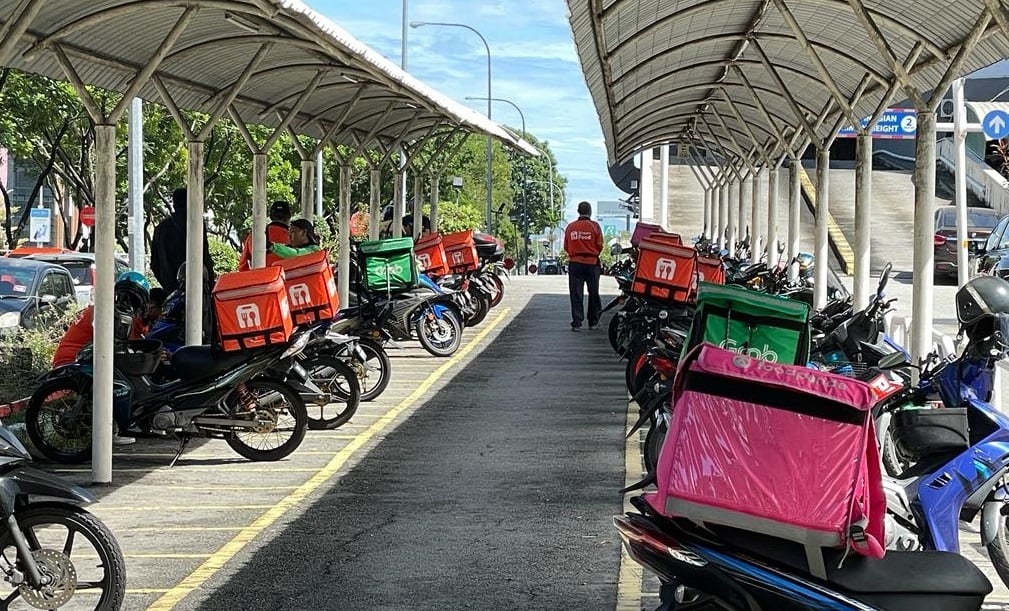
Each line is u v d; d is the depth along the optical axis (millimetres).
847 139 60250
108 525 9133
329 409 14406
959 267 20547
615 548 8398
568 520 9195
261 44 13430
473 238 26234
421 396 15570
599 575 7766
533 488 10305
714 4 14156
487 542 8570
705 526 5223
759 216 29219
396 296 17156
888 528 6023
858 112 20125
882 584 5164
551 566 7969
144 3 10141
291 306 12539
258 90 17203
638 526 5301
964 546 8609
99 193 10477
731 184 36688
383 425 13484
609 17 12977
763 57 16875
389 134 25359
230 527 9047
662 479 5223
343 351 13594
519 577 7719
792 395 5180
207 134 13789
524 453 11859
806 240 46344
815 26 15500
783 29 16141
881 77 15078
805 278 20297
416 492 10180
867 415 5137
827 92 19797
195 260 13727
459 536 8742
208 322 14820
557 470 11047
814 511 5082
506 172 84500
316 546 8484
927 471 6801
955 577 5219
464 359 19266
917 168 12062
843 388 5125
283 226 17125
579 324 23844
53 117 30391
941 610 5164
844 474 5102
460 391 15984
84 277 24750
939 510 6633
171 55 12609
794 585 5102
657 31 15438
